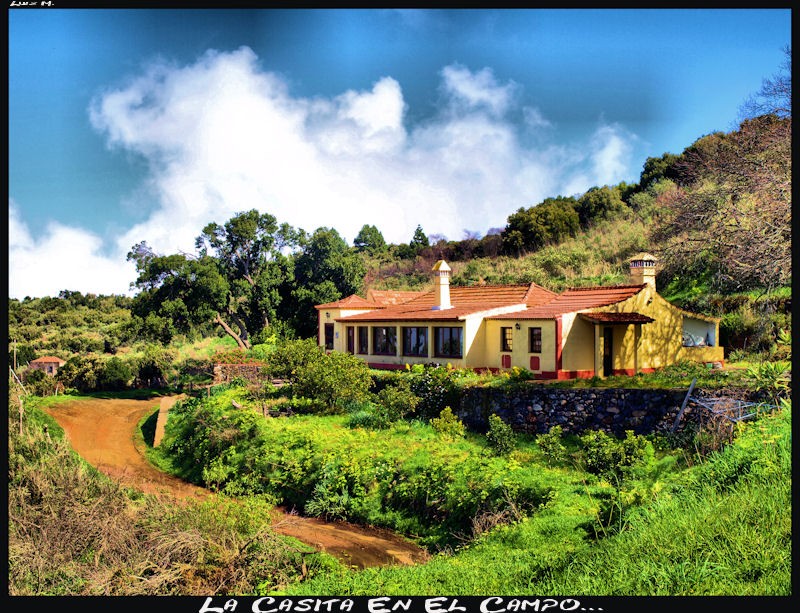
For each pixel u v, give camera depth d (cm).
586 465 2058
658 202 6300
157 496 1745
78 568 1419
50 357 5559
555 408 2581
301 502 2256
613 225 6488
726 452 1538
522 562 1462
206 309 5219
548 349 2934
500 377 2895
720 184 3319
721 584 1062
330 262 5694
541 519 1695
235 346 6278
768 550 1098
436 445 2372
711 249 3281
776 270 2728
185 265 5162
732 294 3812
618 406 2441
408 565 1678
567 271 5538
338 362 3105
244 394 3372
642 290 3117
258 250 5809
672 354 3206
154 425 3491
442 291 3672
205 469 2617
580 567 1297
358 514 2116
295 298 5709
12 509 1519
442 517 1944
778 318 3384
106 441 3334
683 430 2244
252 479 2434
